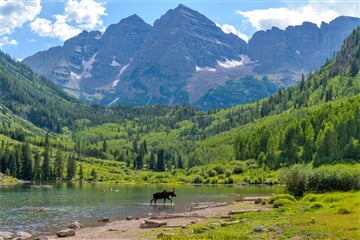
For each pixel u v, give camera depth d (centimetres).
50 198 11344
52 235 5209
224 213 6919
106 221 6594
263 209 6700
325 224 4228
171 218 6519
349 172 8656
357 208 5338
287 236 3728
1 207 8750
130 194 13250
